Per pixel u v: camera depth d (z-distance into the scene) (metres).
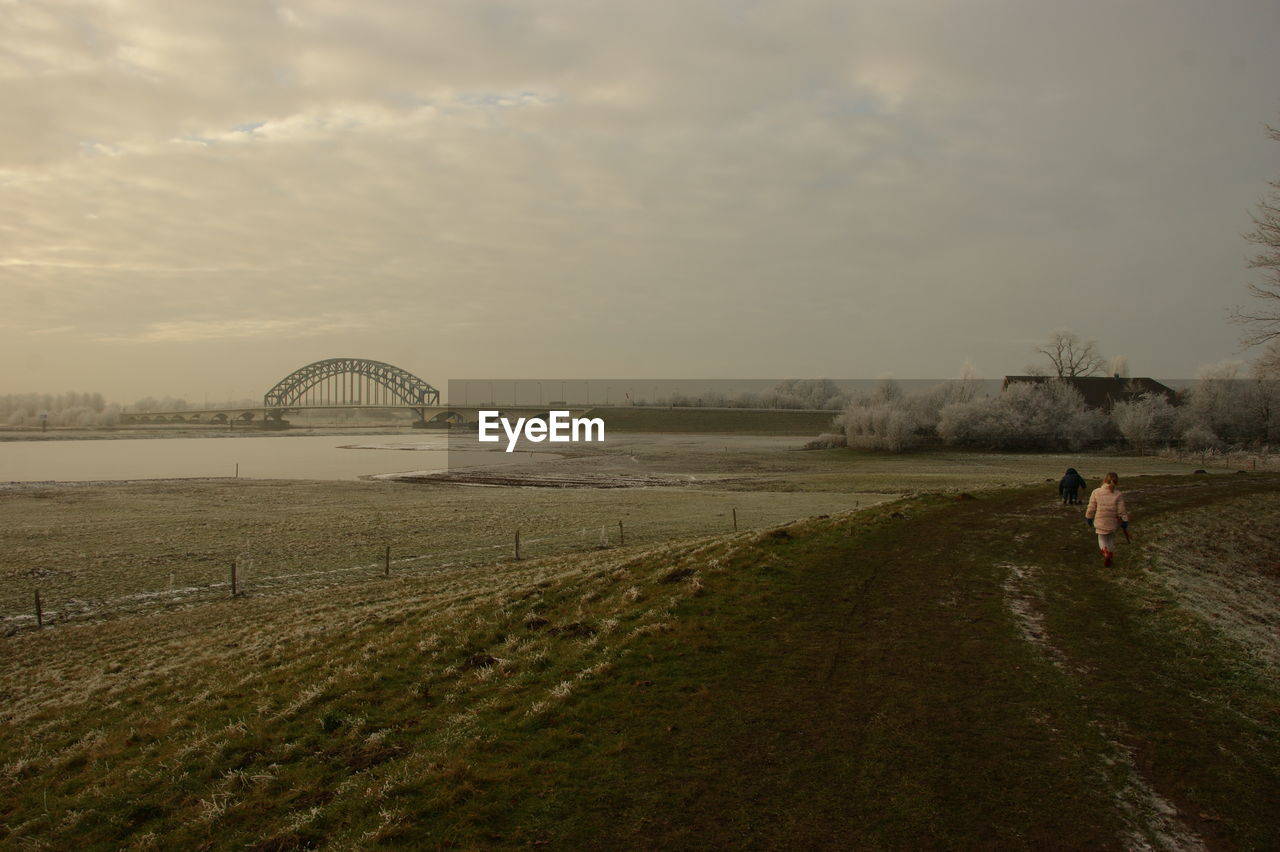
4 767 11.72
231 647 18.11
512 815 7.63
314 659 14.97
